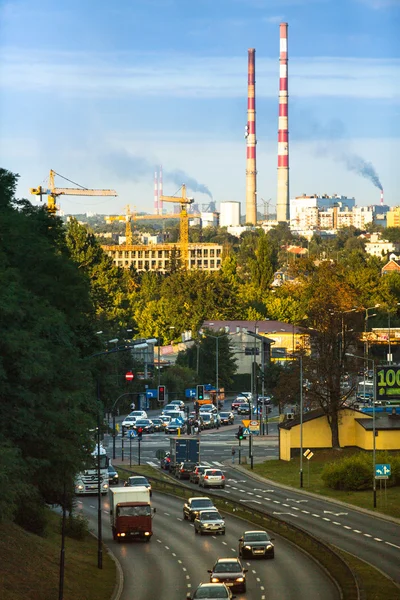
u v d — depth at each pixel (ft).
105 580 312.71
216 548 363.15
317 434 620.49
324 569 320.70
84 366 371.97
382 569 325.21
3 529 323.16
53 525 386.32
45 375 304.50
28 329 294.66
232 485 540.52
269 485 540.93
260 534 347.56
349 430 623.36
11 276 307.58
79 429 327.47
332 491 508.94
